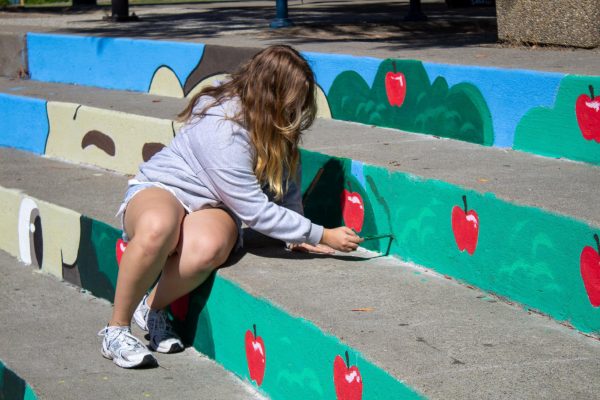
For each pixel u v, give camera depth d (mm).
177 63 6703
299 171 3705
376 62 4941
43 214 4852
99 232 4355
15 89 7355
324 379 2846
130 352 3455
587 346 2734
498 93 4242
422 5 11805
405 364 2570
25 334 3916
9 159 6277
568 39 5594
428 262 3535
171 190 3508
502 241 3166
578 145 3881
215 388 3295
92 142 5949
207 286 3539
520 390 2408
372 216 3816
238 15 11195
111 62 7344
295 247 3732
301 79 3424
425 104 4668
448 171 3672
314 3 13539
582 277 2850
